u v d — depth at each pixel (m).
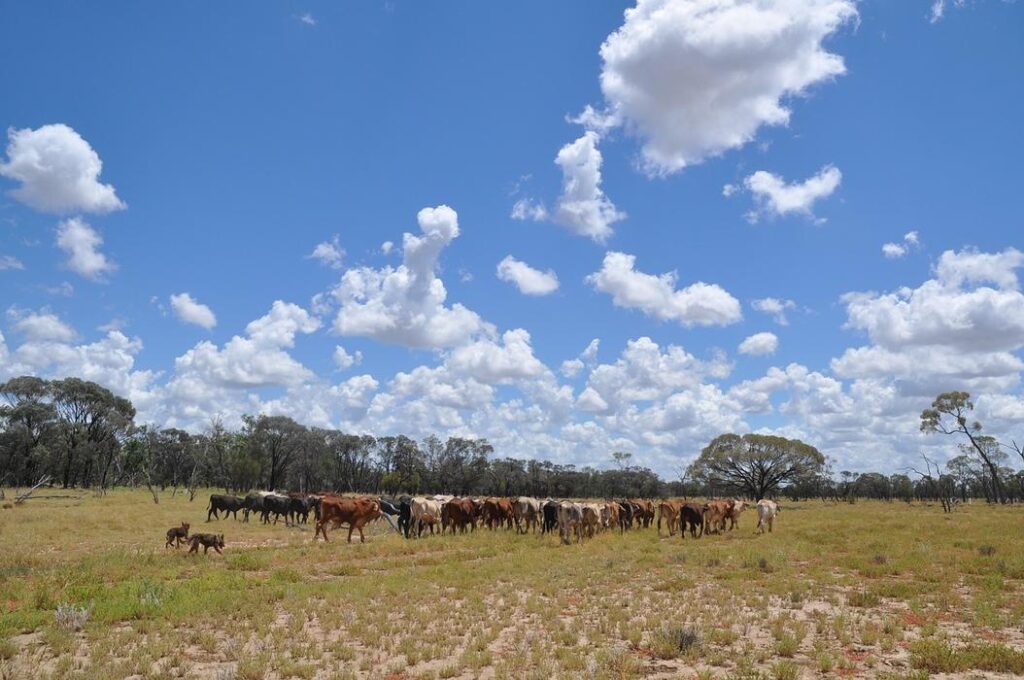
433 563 20.02
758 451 80.94
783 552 21.16
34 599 12.66
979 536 26.44
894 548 22.20
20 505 43.59
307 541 25.64
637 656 9.99
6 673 8.65
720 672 9.27
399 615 12.52
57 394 87.00
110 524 28.98
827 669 9.44
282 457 98.69
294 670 8.91
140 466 87.25
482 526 33.75
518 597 14.29
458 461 107.19
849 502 89.75
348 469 109.38
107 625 11.23
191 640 10.53
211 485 92.38
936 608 13.36
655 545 25.11
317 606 12.92
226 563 18.75
